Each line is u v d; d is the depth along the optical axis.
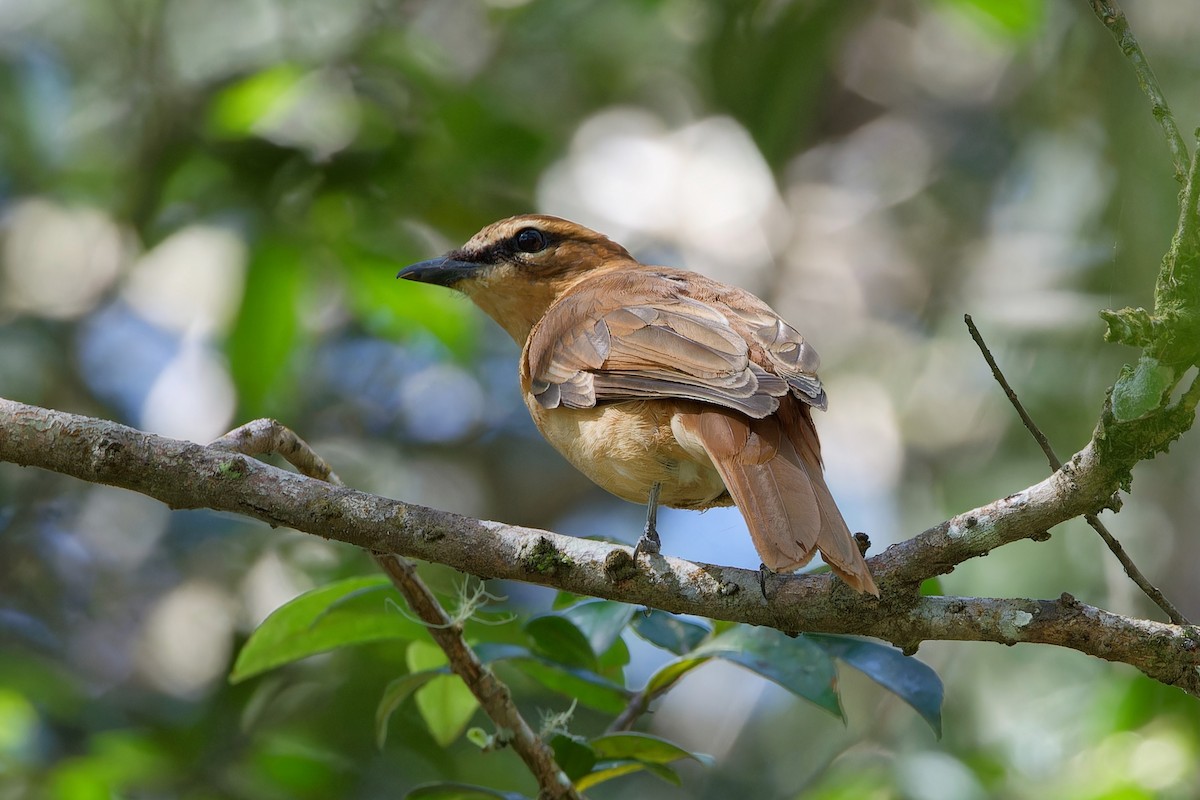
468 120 13.36
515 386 16.52
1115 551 6.12
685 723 15.31
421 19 17.33
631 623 8.34
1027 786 11.91
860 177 17.75
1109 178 13.36
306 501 6.83
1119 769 11.02
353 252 12.84
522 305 10.34
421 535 6.80
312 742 12.87
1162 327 5.43
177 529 14.80
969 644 13.30
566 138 16.97
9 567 14.58
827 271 17.31
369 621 8.49
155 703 13.30
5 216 16.28
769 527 6.63
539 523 16.31
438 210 13.30
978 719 12.87
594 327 8.15
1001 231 16.31
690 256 17.45
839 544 6.27
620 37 16.61
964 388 15.19
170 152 13.33
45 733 11.80
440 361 15.20
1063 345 13.86
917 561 6.28
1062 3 13.66
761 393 7.18
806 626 6.55
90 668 14.41
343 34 14.70
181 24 15.80
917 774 11.62
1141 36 12.33
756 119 12.59
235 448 7.23
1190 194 5.37
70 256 16.38
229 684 12.96
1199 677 6.04
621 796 14.30
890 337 16.61
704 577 6.68
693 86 16.47
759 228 17.64
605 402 7.90
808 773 14.27
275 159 13.05
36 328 15.70
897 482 15.45
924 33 17.84
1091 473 5.91
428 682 8.88
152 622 14.70
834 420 16.34
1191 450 13.81
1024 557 13.12
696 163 17.81
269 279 12.52
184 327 15.85
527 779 13.22
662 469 7.78
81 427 6.89
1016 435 13.92
